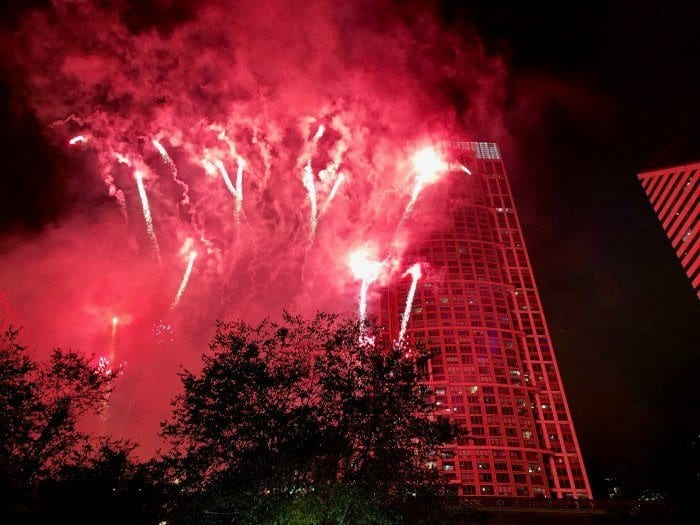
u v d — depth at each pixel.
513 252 170.12
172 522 24.31
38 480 24.58
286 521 22.31
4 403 24.73
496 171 190.50
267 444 23.70
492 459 123.88
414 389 26.53
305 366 26.97
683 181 132.62
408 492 25.27
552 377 144.12
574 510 61.59
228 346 26.75
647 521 37.22
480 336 144.50
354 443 24.69
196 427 24.39
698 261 125.00
